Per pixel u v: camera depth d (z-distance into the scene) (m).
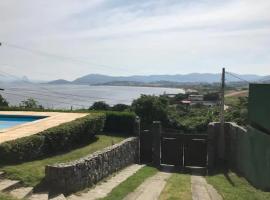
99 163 15.81
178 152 26.27
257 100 16.59
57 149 15.41
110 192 13.61
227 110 35.69
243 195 13.67
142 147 25.41
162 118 40.84
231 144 23.88
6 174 11.52
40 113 22.31
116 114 24.48
